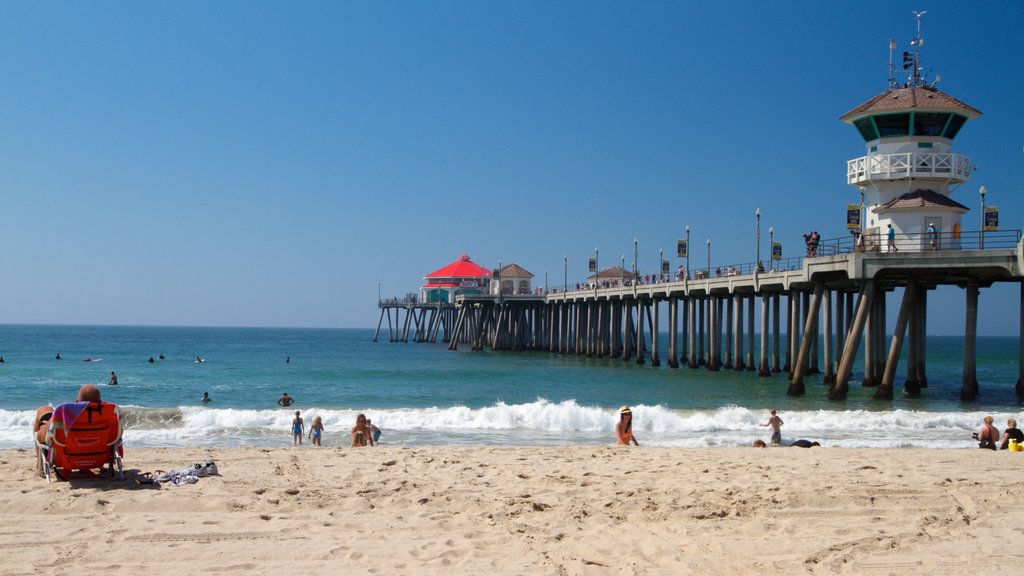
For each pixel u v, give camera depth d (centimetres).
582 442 2227
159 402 3609
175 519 824
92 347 10238
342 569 675
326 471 1160
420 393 4000
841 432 2498
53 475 1005
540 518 864
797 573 684
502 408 2770
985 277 3450
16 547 715
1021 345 3506
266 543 746
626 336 6419
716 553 735
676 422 2636
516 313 9294
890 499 956
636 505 916
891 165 3531
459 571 673
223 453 1366
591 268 7288
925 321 4106
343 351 9494
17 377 4947
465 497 959
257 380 4766
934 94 3547
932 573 685
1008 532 821
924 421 2666
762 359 4600
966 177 3547
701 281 4925
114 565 671
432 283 12094
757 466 1231
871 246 3347
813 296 3591
